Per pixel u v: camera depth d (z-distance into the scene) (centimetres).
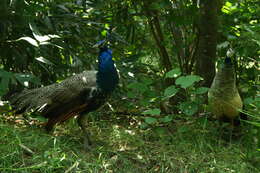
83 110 400
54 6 484
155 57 681
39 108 411
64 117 397
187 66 508
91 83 396
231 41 456
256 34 407
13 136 396
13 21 424
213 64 460
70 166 354
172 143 420
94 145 411
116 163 373
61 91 400
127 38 543
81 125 411
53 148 378
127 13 521
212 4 434
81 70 517
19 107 431
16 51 455
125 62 518
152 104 507
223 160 385
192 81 393
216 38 451
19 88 454
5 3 409
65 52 512
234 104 401
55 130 451
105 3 527
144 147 407
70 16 493
